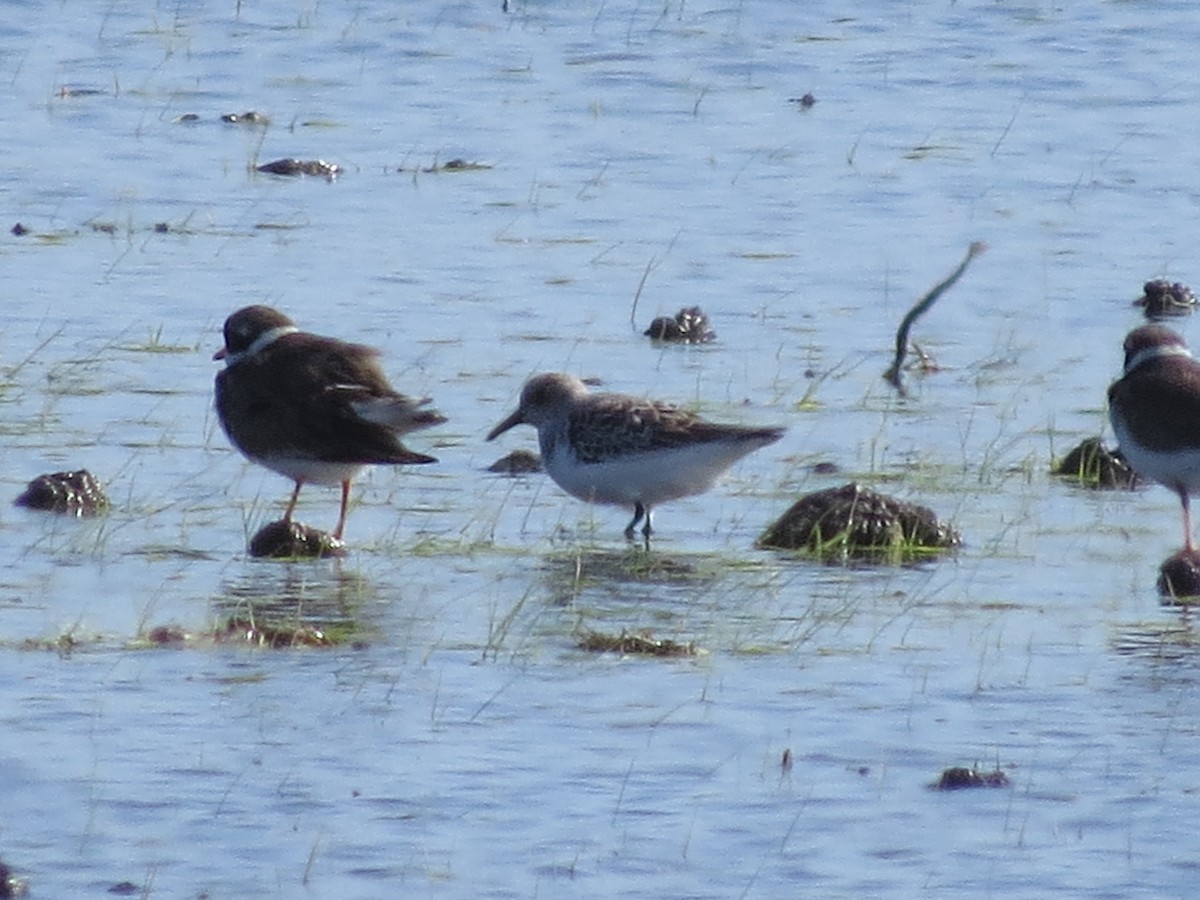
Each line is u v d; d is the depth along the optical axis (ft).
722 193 96.37
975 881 39.37
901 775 43.42
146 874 39.22
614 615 52.03
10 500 59.36
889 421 68.74
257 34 120.78
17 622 50.60
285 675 47.78
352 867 39.58
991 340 77.77
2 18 122.31
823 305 81.66
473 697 46.73
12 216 90.33
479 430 67.41
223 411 57.77
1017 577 55.21
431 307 80.07
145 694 46.52
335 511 60.03
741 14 125.80
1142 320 80.23
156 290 80.94
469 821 41.32
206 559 55.67
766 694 47.21
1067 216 93.76
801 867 39.81
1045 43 121.80
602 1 127.95
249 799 41.96
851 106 110.83
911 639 50.65
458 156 101.30
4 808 41.45
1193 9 128.26
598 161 100.89
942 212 94.12
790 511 58.18
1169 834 41.09
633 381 72.18
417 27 122.83
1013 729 45.57
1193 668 48.88
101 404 68.13
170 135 103.19
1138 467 56.65
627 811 41.83
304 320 77.92
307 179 97.09
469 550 57.06
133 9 125.08
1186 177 99.66
